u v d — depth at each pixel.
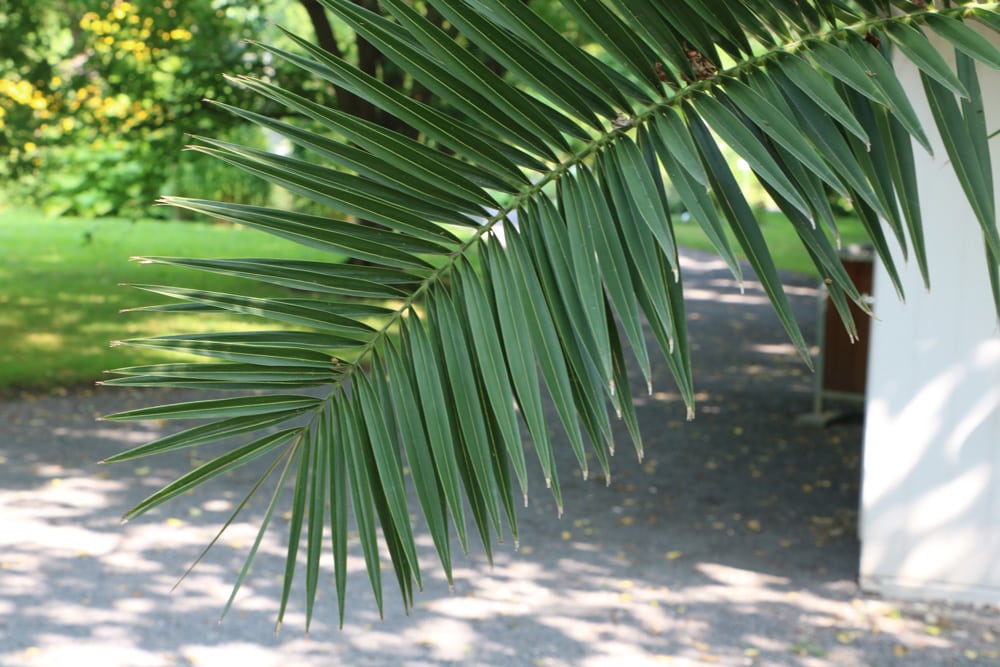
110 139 13.79
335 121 1.30
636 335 1.28
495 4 1.28
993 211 1.36
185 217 21.41
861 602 4.64
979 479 4.54
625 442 7.61
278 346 1.35
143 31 12.22
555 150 1.37
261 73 12.59
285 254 16.70
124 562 5.02
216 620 4.39
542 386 8.50
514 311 1.34
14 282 13.84
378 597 1.38
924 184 4.35
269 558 5.15
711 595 4.75
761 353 11.36
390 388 1.38
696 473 6.83
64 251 16.98
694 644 4.23
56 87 11.69
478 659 4.07
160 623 4.34
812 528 5.71
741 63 1.34
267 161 1.30
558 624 4.42
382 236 1.34
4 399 8.26
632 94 1.33
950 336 4.46
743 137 1.27
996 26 1.40
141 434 7.41
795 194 1.24
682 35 1.34
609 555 5.29
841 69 1.32
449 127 1.31
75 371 9.23
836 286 1.30
